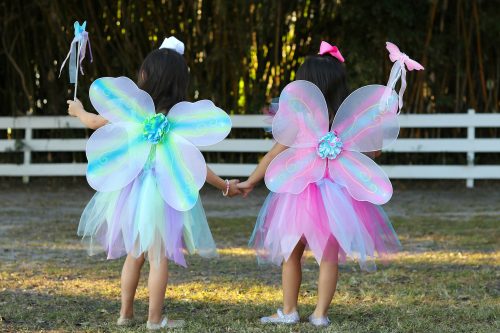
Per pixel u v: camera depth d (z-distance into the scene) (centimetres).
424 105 1130
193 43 1092
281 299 414
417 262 526
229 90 1116
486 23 1056
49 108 1145
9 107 1171
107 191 352
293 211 354
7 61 1145
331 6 1059
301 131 359
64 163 1134
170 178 349
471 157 1044
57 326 361
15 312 385
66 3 1070
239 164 1063
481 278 468
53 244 605
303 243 363
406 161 1120
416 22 1073
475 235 648
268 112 385
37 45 1130
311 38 1104
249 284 453
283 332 342
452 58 1113
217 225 712
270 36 1092
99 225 362
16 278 472
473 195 963
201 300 413
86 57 1115
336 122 361
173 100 359
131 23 1090
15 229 685
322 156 357
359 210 359
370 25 1050
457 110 1127
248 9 1040
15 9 1109
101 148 353
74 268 504
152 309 349
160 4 1080
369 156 376
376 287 444
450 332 346
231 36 1062
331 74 364
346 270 495
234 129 1116
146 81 360
